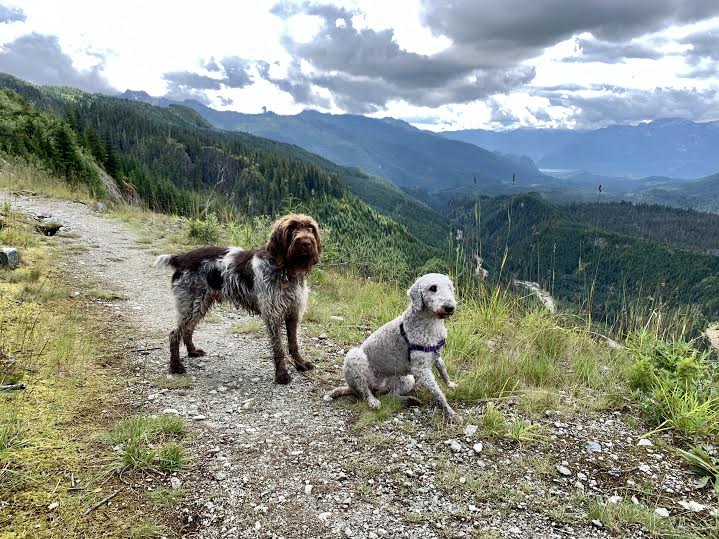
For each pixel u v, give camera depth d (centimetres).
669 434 185
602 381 224
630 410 201
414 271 418
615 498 152
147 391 202
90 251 394
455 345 249
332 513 143
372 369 209
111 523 134
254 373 228
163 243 449
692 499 154
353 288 372
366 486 153
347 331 281
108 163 1681
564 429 186
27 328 227
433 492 152
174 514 140
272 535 135
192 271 228
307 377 226
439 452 170
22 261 326
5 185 609
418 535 136
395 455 168
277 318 218
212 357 243
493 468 163
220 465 159
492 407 187
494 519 142
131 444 160
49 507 135
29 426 163
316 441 175
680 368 207
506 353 236
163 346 247
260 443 172
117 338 249
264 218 479
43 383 190
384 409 195
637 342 253
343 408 199
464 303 306
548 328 273
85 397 188
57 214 515
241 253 229
